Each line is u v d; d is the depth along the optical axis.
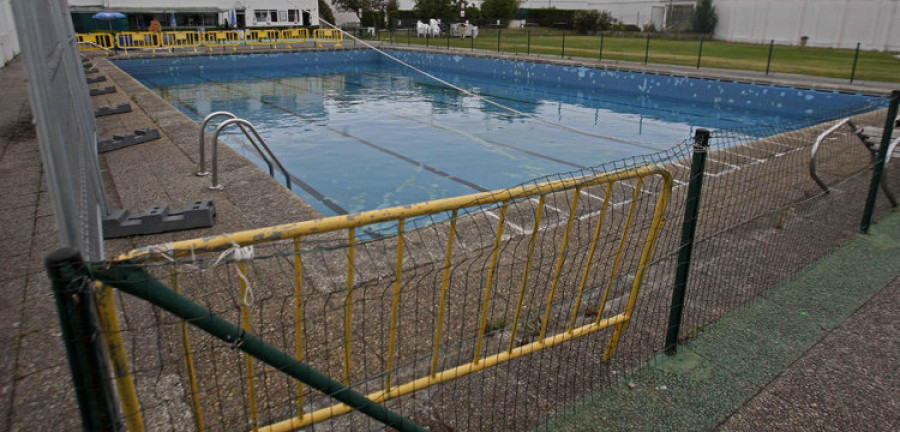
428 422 2.36
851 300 3.50
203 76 20.84
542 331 2.51
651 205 5.01
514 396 2.55
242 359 2.75
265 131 11.21
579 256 3.97
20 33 1.83
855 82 14.35
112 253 4.08
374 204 7.04
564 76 18.97
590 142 10.46
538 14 42.94
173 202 5.19
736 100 14.68
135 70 20.86
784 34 28.98
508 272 3.71
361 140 10.48
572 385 2.65
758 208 5.00
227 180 5.82
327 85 18.58
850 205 5.20
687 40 32.22
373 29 34.25
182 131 8.07
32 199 5.25
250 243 1.61
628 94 16.92
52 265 1.19
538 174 8.36
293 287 3.44
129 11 30.55
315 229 1.70
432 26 35.62
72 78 4.29
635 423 2.42
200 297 3.29
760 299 3.49
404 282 3.53
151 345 2.84
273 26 35.69
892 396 2.62
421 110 13.88
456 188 7.69
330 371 2.66
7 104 10.43
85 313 1.25
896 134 6.54
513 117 13.03
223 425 2.15
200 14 34.28
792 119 12.65
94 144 5.68
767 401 2.58
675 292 2.82
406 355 2.81
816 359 2.90
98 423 1.37
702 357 2.91
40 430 2.33
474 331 3.03
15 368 2.73
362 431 2.29
